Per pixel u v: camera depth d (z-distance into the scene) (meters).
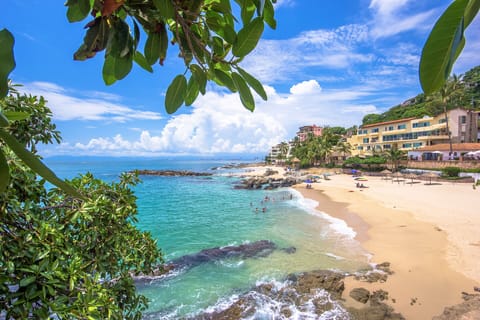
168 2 0.84
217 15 1.02
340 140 78.31
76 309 2.49
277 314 8.69
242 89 1.03
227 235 17.56
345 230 18.17
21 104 3.32
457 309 8.10
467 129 45.81
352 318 8.27
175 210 26.89
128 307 3.94
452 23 0.60
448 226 16.78
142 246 4.30
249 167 115.69
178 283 10.80
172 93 1.06
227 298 9.68
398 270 11.22
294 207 27.89
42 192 3.18
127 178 4.30
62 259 2.67
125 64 0.99
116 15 0.92
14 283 2.28
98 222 3.51
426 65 0.63
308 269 11.84
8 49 0.54
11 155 2.80
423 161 44.81
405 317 8.15
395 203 26.20
